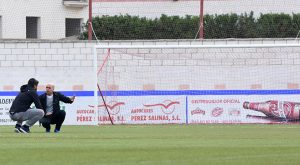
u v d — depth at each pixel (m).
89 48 78.25
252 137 48.47
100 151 35.66
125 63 75.62
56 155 33.62
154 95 72.44
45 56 78.38
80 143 41.53
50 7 129.12
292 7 118.62
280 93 71.50
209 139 46.00
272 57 74.12
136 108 72.62
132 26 90.69
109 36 90.75
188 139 45.84
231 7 120.75
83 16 132.00
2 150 36.25
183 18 88.75
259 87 74.06
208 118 71.81
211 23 87.50
